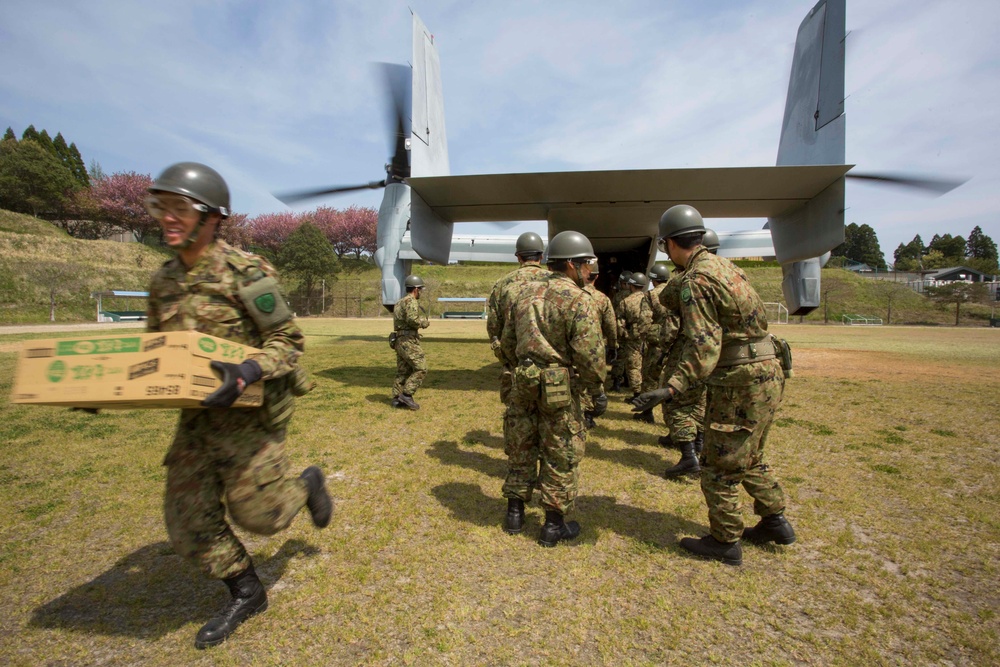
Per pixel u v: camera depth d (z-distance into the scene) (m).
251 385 1.83
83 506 3.36
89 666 1.90
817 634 2.07
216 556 1.99
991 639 2.04
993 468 4.09
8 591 2.40
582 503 3.44
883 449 4.63
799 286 9.26
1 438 4.96
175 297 1.97
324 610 2.21
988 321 38.25
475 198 7.81
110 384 1.66
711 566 2.62
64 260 34.84
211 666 1.89
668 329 4.14
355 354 12.51
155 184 1.84
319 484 2.32
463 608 2.21
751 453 2.58
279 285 2.03
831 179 6.62
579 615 2.18
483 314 38.09
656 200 7.70
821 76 6.98
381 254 10.98
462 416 5.89
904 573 2.55
